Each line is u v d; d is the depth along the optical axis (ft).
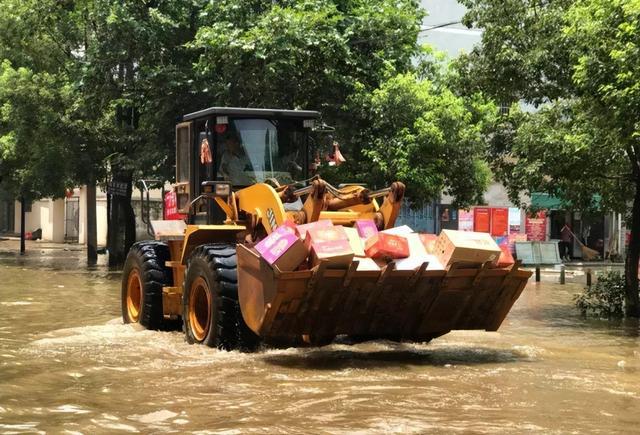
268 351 30.58
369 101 65.67
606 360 30.66
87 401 22.24
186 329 32.71
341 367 27.63
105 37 72.69
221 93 65.05
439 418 20.27
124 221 89.56
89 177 85.10
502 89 49.98
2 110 86.07
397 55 70.13
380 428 19.12
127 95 72.28
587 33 41.52
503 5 49.52
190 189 36.45
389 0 71.10
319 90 66.39
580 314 48.44
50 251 118.93
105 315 44.04
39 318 42.68
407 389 23.99
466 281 29.53
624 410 21.52
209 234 33.30
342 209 32.99
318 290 27.35
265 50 61.93
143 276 37.47
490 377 26.27
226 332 30.22
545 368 28.37
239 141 35.01
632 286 46.96
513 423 19.83
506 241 107.24
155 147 71.15
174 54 71.15
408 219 101.19
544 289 66.59
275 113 35.32
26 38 89.30
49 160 87.04
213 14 68.39
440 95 68.44
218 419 20.04
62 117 81.66
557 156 44.55
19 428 19.24
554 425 19.70
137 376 25.89
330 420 19.95
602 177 47.11
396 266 28.37
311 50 63.62
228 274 29.94
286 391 23.52
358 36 68.95
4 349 31.55
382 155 65.00
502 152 59.52
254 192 31.42
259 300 27.73
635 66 38.40
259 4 68.49
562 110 46.62
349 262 27.12
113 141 82.43
